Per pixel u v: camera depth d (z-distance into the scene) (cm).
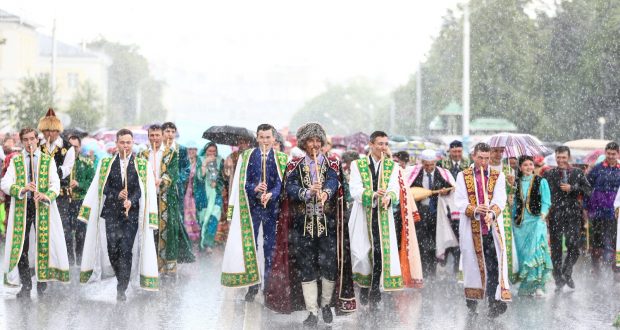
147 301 1214
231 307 1178
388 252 1168
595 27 4903
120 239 1217
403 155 1515
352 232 1182
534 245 1305
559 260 1402
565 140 5150
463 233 1141
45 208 1241
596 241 1641
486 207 1116
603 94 4869
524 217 1316
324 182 1046
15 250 1212
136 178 1234
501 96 5531
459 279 1333
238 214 1226
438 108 6206
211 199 1836
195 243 1923
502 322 1099
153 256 1245
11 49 6950
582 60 4906
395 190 1165
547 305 1235
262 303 1212
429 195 1485
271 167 1227
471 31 5778
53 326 1033
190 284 1376
